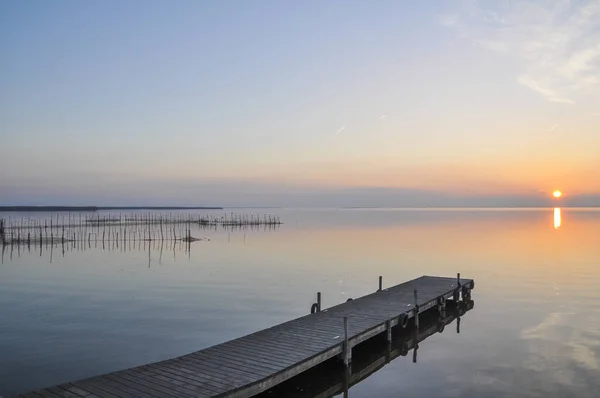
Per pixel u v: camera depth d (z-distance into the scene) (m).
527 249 51.38
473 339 19.05
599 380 14.43
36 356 16.59
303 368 13.23
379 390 13.94
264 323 21.42
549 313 22.92
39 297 27.09
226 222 134.62
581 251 48.94
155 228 108.19
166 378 11.73
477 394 13.51
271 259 45.41
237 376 11.91
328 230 92.75
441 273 35.97
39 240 69.56
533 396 13.31
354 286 31.05
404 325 19.42
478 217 172.12
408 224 114.31
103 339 18.75
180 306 24.78
